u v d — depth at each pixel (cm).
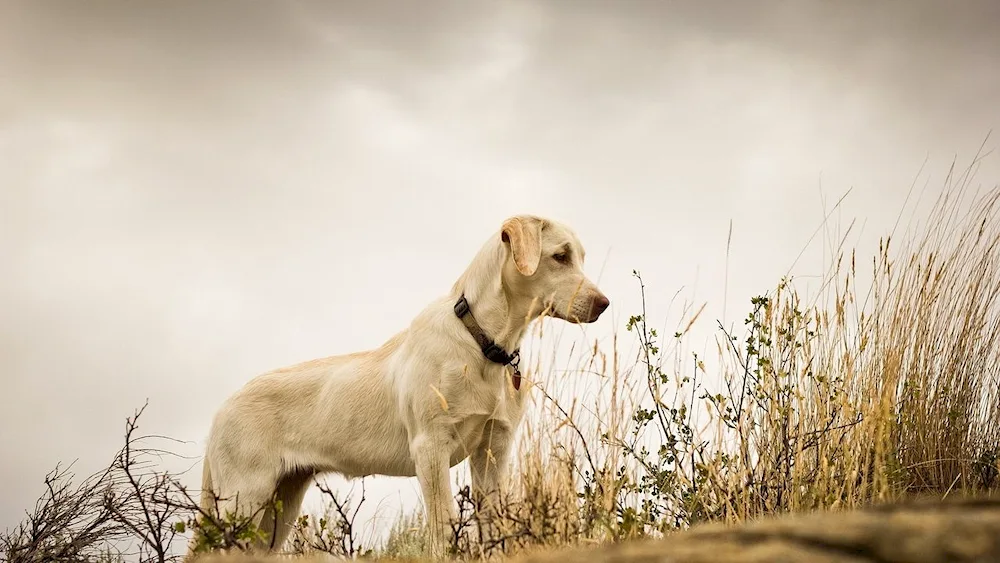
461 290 461
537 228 441
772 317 392
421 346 451
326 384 492
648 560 173
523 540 321
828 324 399
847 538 166
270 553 361
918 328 416
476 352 442
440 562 318
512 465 399
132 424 375
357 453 477
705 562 164
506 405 455
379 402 473
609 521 312
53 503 430
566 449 349
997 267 420
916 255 421
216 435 497
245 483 481
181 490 344
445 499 431
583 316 430
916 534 161
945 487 389
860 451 354
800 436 372
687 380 387
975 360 416
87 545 417
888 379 372
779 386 382
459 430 441
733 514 343
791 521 189
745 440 372
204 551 317
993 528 159
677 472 374
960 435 402
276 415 493
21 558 407
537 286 445
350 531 345
